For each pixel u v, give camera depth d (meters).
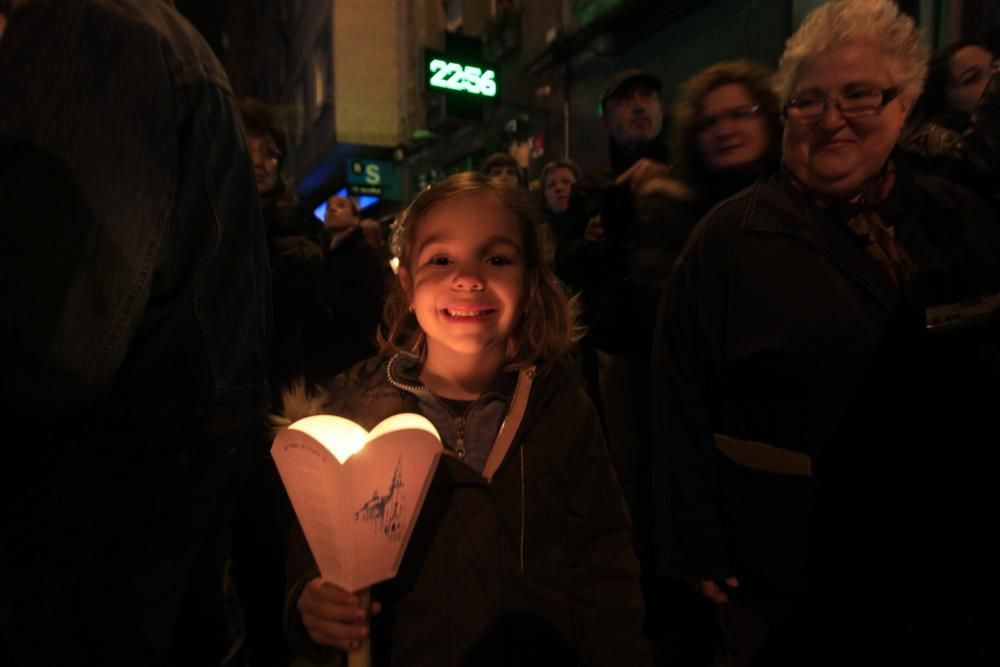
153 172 0.85
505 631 1.00
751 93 1.69
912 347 1.09
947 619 1.01
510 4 8.57
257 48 24.94
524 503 1.07
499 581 1.01
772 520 1.23
